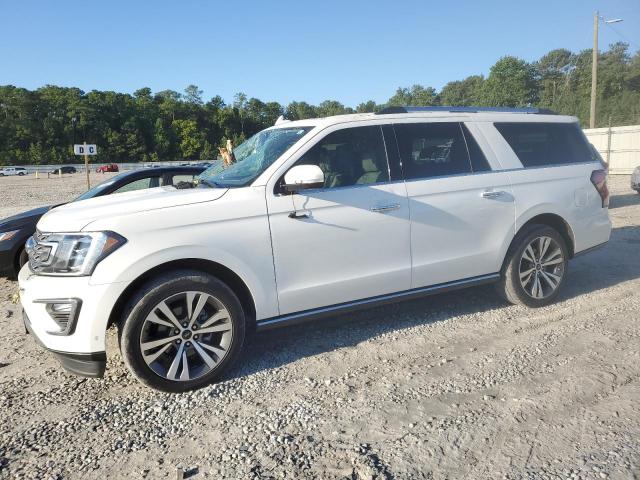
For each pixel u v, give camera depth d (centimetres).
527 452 268
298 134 415
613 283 570
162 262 340
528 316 473
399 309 506
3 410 338
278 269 377
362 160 416
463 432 288
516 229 478
